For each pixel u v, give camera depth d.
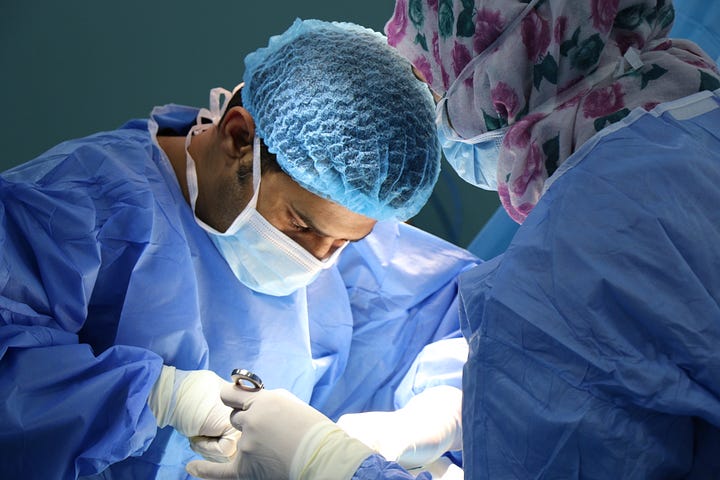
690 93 1.06
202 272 1.45
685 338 0.88
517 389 0.94
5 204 1.28
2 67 2.52
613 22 1.06
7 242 1.25
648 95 1.05
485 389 0.96
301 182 1.26
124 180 1.34
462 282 1.04
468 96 1.12
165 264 1.35
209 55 2.56
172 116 1.57
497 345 0.96
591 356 0.91
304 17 2.58
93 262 1.27
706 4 1.63
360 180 1.23
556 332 0.92
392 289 1.77
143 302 1.33
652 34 1.11
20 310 1.22
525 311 0.94
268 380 1.53
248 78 1.30
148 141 1.47
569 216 0.96
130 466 1.41
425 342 1.77
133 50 2.56
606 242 0.93
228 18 2.60
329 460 1.17
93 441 1.21
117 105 2.51
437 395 1.59
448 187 2.48
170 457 1.44
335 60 1.24
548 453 0.92
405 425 1.51
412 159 1.25
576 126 1.05
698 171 0.96
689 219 0.94
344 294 1.70
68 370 1.20
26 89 2.51
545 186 1.04
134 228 1.32
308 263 1.40
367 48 1.26
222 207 1.38
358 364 1.73
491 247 2.00
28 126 2.47
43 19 2.58
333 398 1.71
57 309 1.26
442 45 1.13
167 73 2.54
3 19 2.57
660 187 0.95
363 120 1.21
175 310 1.36
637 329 0.91
